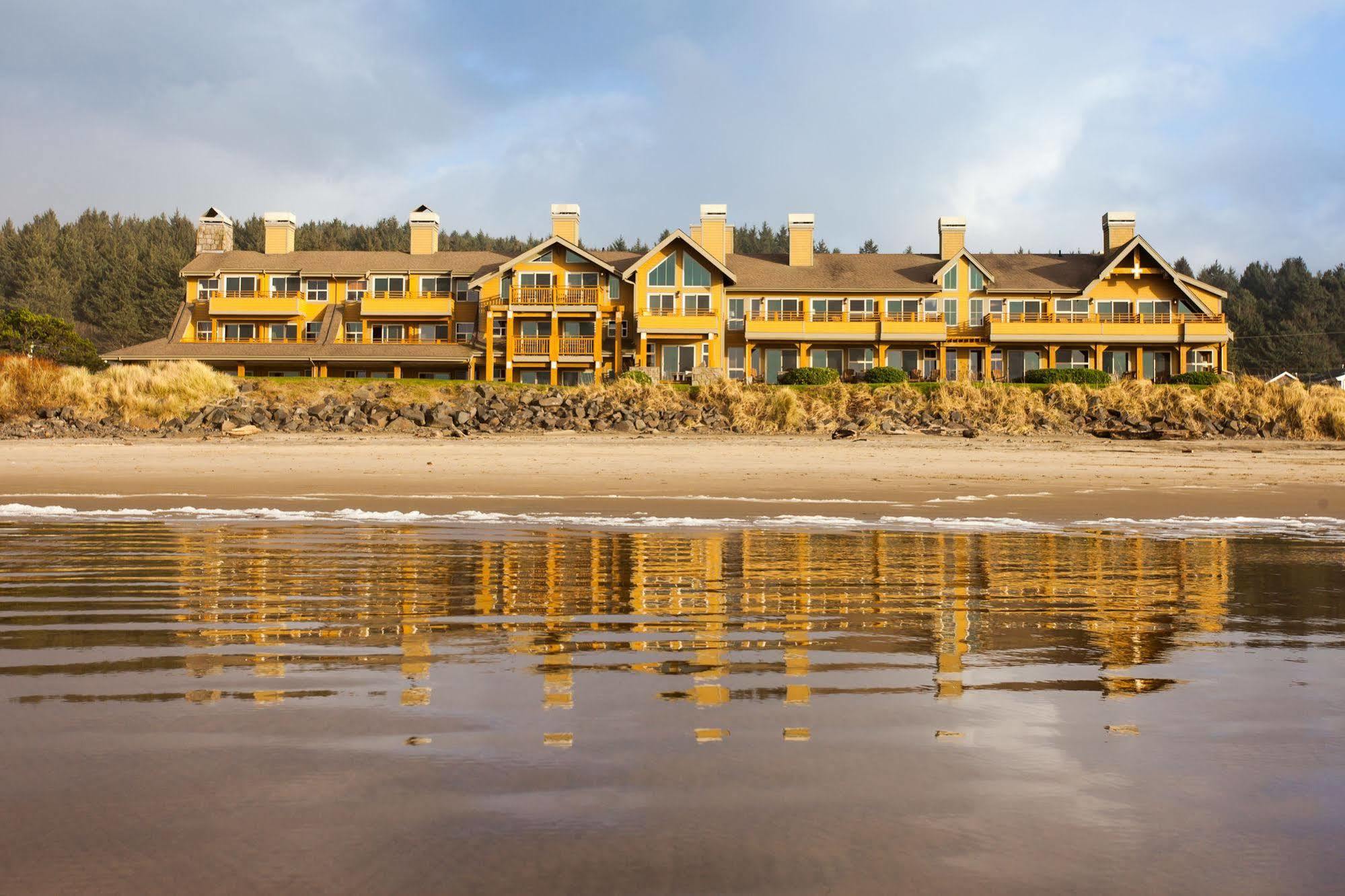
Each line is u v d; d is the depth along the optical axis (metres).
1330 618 6.51
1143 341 51.84
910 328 52.09
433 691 4.56
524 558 9.35
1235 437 34.41
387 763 3.57
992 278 52.97
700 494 17.02
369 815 3.11
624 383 40.25
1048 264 56.53
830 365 53.88
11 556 9.30
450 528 12.10
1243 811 3.23
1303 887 2.73
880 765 3.59
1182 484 19.48
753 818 3.12
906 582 8.04
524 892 2.63
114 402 34.66
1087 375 45.91
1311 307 127.38
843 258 57.25
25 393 34.47
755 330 52.31
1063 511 14.75
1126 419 36.09
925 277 54.09
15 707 4.22
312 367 52.91
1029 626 6.25
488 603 6.91
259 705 4.29
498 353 53.56
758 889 2.66
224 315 56.28
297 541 10.68
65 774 3.43
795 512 14.39
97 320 112.25
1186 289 52.72
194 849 2.88
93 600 6.93
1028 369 53.66
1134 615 6.59
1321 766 3.63
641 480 19.34
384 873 2.74
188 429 32.53
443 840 2.94
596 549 10.12
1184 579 8.28
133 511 14.05
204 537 10.91
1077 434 33.94
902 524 12.91
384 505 15.14
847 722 4.10
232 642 5.59
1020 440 31.08
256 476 19.86
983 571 8.70
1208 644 5.69
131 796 3.24
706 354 52.56
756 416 36.12
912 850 2.91
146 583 7.70
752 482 19.23
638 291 52.62
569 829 3.03
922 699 4.48
